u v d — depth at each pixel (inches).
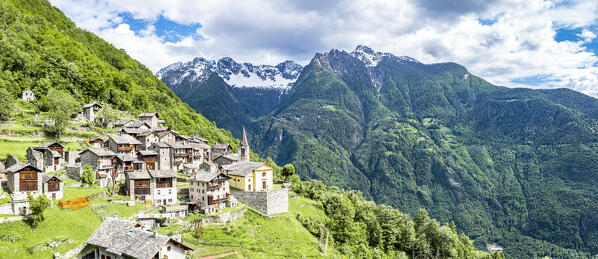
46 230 3587.6
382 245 6530.5
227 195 5482.3
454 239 6899.6
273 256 4564.5
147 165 6067.9
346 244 5856.3
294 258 4692.4
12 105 6747.1
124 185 5162.4
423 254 6702.8
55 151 5191.9
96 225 3983.8
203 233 4591.5
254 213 5595.5
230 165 6707.7
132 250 3011.8
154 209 4749.0
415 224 7564.0
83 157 5398.6
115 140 5959.6
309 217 6176.2
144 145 6476.4
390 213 7007.9
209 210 5093.5
